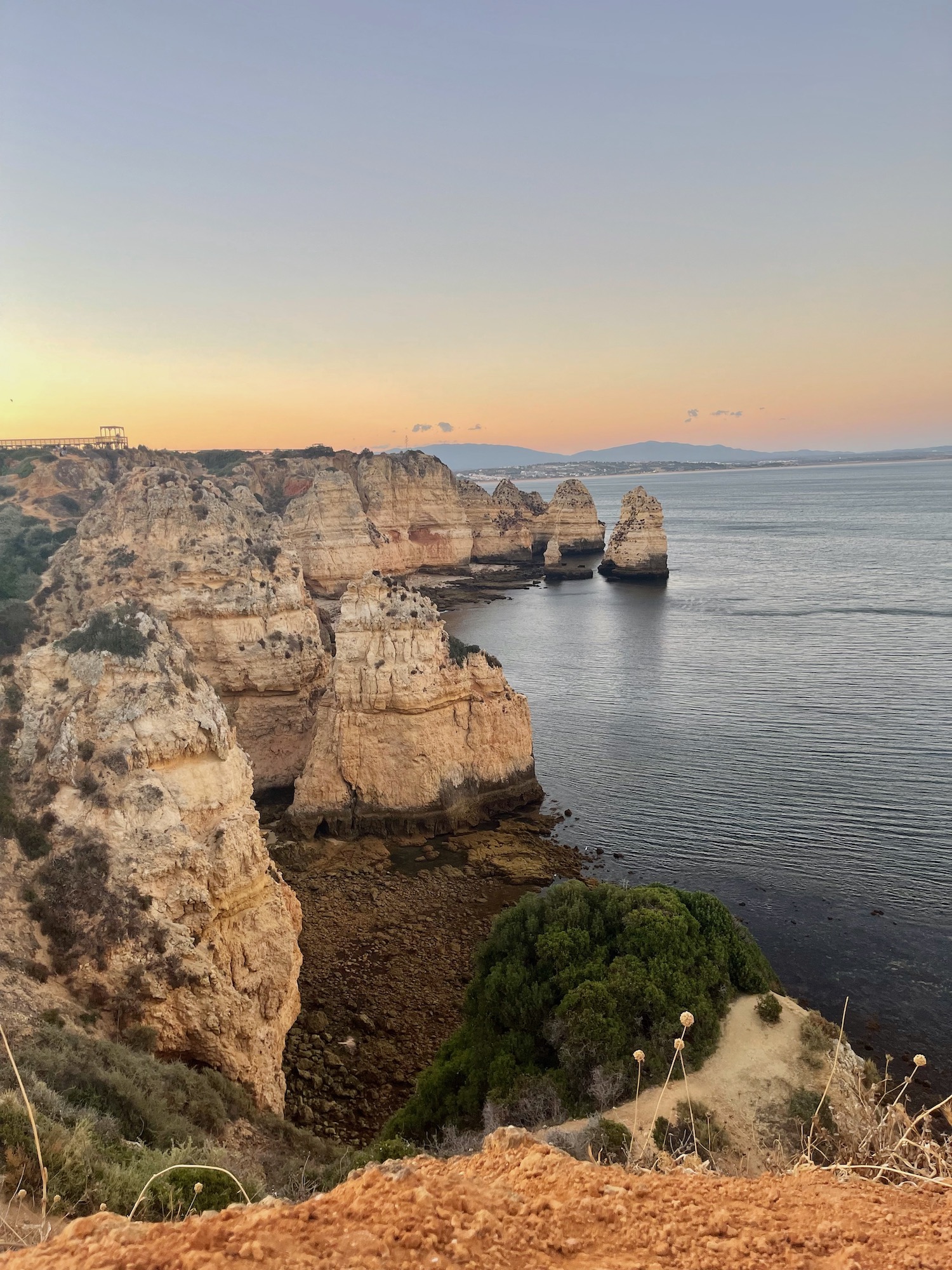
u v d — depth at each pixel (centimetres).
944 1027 2858
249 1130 1919
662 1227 714
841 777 4894
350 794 4466
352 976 3186
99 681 2623
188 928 2280
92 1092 1572
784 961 3244
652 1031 2136
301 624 5141
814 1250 675
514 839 4375
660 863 4044
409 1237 640
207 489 5256
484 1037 2323
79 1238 639
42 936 2114
